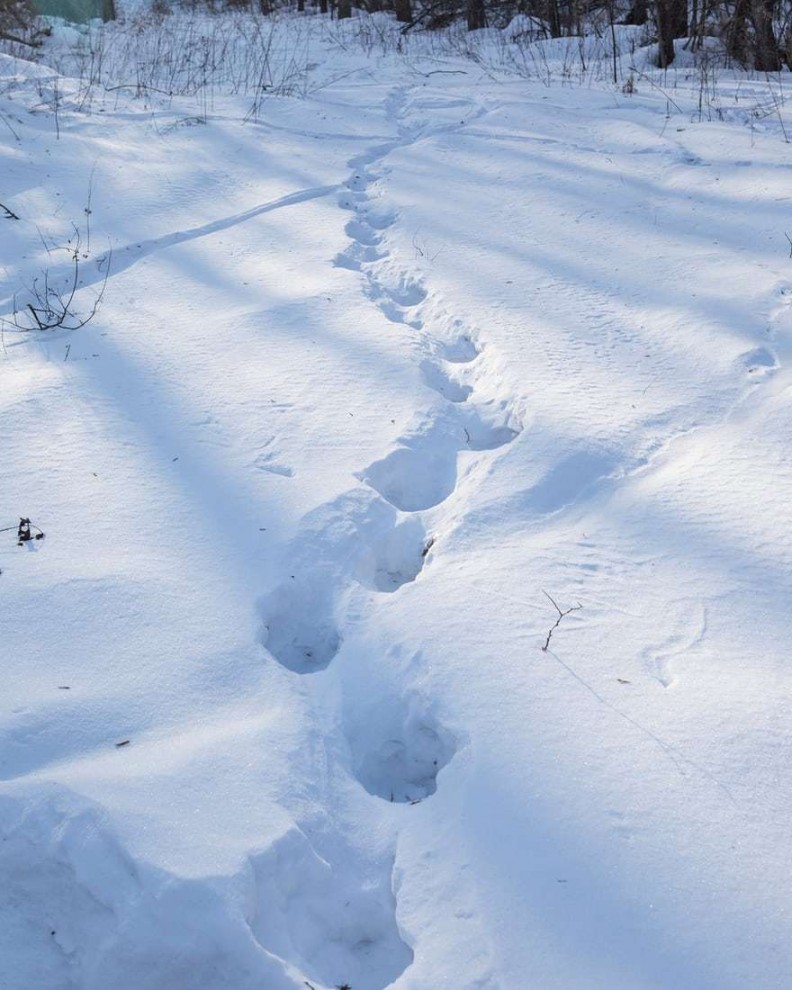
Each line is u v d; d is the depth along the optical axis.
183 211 6.68
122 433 4.05
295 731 2.66
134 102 9.28
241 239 6.21
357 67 11.84
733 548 3.20
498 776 2.47
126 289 5.48
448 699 2.71
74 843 2.24
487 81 10.47
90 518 3.52
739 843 2.26
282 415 4.15
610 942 2.08
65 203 6.70
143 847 2.23
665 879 2.19
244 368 4.56
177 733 2.65
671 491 3.52
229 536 3.42
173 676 2.83
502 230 6.21
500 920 2.15
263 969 2.07
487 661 2.82
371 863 2.39
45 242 6.08
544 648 2.86
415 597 3.12
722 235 5.78
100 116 8.61
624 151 7.52
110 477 3.76
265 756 2.55
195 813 2.35
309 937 2.30
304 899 2.32
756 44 10.86
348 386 4.37
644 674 2.75
